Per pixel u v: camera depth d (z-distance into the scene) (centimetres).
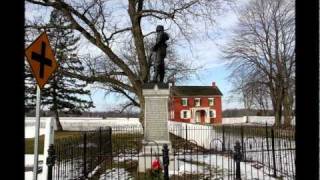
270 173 1205
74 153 1281
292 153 1292
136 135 3092
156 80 1455
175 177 1177
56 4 2069
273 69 4294
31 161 1487
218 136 2250
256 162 1391
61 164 1131
